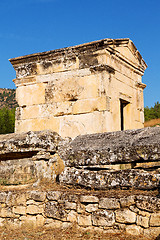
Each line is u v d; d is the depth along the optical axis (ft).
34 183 18.57
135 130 17.22
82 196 15.10
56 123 31.91
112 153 16.21
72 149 17.74
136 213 13.58
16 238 14.94
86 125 30.17
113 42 30.91
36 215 16.57
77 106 30.91
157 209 13.03
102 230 14.20
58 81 32.32
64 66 32.19
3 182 21.12
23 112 34.35
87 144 17.75
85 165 16.98
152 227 13.01
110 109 30.25
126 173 15.43
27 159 22.21
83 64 31.14
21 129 34.14
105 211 14.32
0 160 21.67
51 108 32.40
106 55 30.42
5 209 17.57
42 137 19.15
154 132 16.25
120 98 32.89
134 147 15.58
